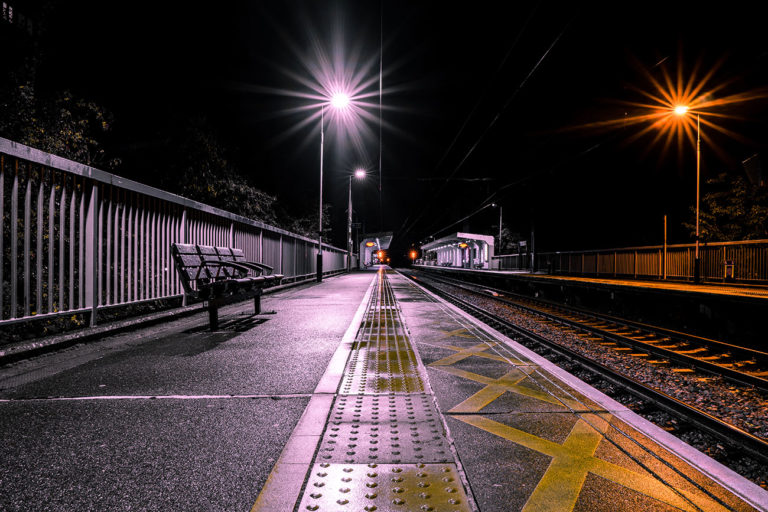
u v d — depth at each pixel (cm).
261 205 1777
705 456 250
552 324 971
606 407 336
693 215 2623
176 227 805
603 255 2981
